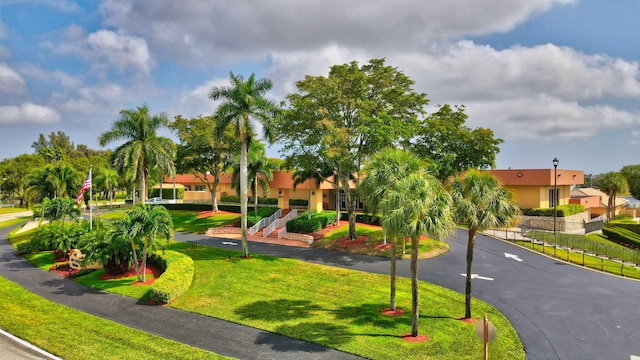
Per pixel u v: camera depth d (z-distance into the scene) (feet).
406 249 105.19
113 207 242.58
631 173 229.66
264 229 139.03
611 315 62.28
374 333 55.01
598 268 89.71
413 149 124.16
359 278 82.84
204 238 135.64
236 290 74.95
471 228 59.67
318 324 58.29
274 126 107.45
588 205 186.70
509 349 50.55
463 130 141.49
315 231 133.18
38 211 116.57
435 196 53.88
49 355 48.98
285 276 84.69
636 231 157.07
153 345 51.03
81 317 61.62
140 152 114.52
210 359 46.98
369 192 61.05
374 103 110.83
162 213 84.38
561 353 50.14
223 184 221.66
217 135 107.34
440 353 48.98
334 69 116.78
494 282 79.36
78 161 299.79
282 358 47.91
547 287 76.18
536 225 150.30
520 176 152.35
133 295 73.10
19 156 294.46
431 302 67.97
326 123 103.45
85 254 88.43
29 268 97.04
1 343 52.49
